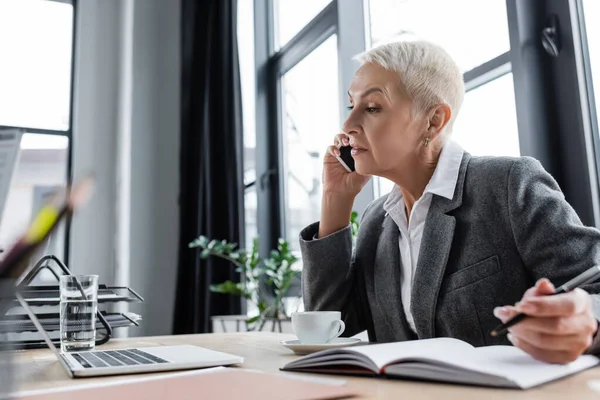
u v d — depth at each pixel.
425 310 1.07
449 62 1.18
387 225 1.27
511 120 1.83
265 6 3.76
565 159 1.64
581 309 0.61
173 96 4.06
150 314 3.74
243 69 3.79
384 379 0.61
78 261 3.59
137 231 3.81
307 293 1.28
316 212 3.08
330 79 2.96
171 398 0.50
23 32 3.89
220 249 2.96
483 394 0.52
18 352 0.40
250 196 3.66
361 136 1.17
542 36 1.71
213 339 1.30
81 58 3.85
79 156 3.74
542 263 0.96
